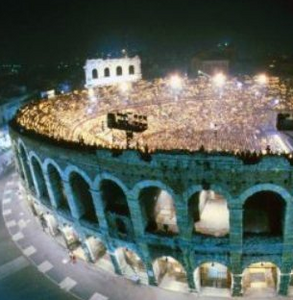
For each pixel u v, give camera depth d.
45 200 41.12
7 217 50.19
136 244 33.53
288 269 30.83
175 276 36.00
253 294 33.03
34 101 57.47
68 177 34.72
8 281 37.72
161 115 65.75
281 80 69.44
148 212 33.38
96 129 57.59
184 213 29.81
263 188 27.20
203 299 33.12
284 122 47.69
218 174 27.42
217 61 96.94
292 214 27.91
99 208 33.94
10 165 68.44
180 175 28.33
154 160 28.52
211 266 34.34
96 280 36.72
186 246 31.42
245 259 30.94
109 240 35.34
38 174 41.12
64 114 55.50
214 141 58.81
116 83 73.31
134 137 58.34
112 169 30.75
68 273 38.06
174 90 68.44
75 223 37.66
